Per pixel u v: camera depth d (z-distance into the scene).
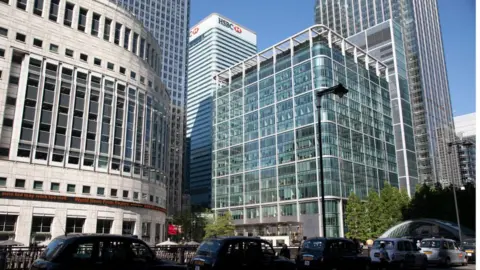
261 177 101.75
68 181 44.25
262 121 105.38
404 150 114.31
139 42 57.16
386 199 72.88
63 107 45.88
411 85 136.00
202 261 13.23
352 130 97.06
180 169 158.38
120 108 51.62
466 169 130.25
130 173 50.91
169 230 86.94
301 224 89.94
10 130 41.50
